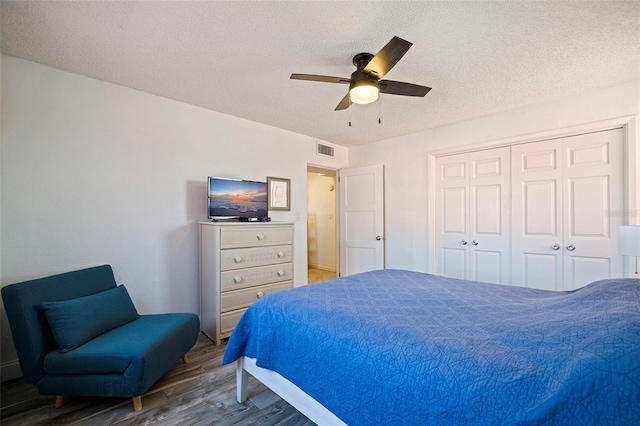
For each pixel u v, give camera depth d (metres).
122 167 2.56
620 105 2.53
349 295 1.76
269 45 1.93
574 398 0.75
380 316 1.37
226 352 1.74
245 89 2.61
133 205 2.62
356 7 1.57
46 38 1.85
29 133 2.13
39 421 1.63
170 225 2.84
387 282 2.12
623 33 1.80
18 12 1.59
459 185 3.55
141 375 1.66
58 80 2.25
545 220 2.96
